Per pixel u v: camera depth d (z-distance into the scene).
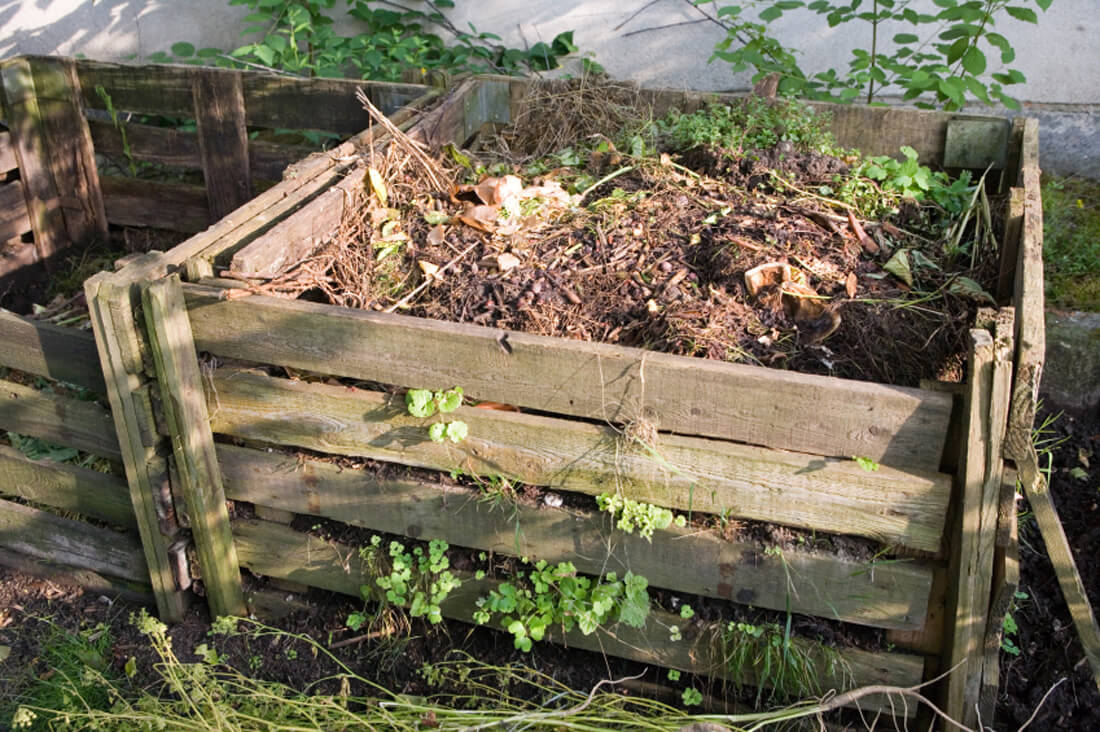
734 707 2.91
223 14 5.99
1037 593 3.41
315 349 2.80
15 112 4.98
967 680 2.57
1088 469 3.94
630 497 2.69
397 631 3.15
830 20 4.72
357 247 3.47
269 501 3.10
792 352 2.92
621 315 3.11
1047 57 5.01
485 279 3.27
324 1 5.70
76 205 5.25
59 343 3.08
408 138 3.83
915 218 3.56
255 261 2.93
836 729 2.83
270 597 3.29
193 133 4.94
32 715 2.82
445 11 5.73
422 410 2.74
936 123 3.98
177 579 3.24
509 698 2.99
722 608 2.81
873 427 2.43
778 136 3.99
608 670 3.00
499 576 2.96
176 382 2.87
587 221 3.57
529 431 2.69
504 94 4.57
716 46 4.81
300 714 2.94
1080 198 4.86
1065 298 4.24
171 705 3.06
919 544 2.52
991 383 2.29
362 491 2.96
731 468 2.57
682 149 4.06
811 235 3.38
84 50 6.14
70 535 3.48
